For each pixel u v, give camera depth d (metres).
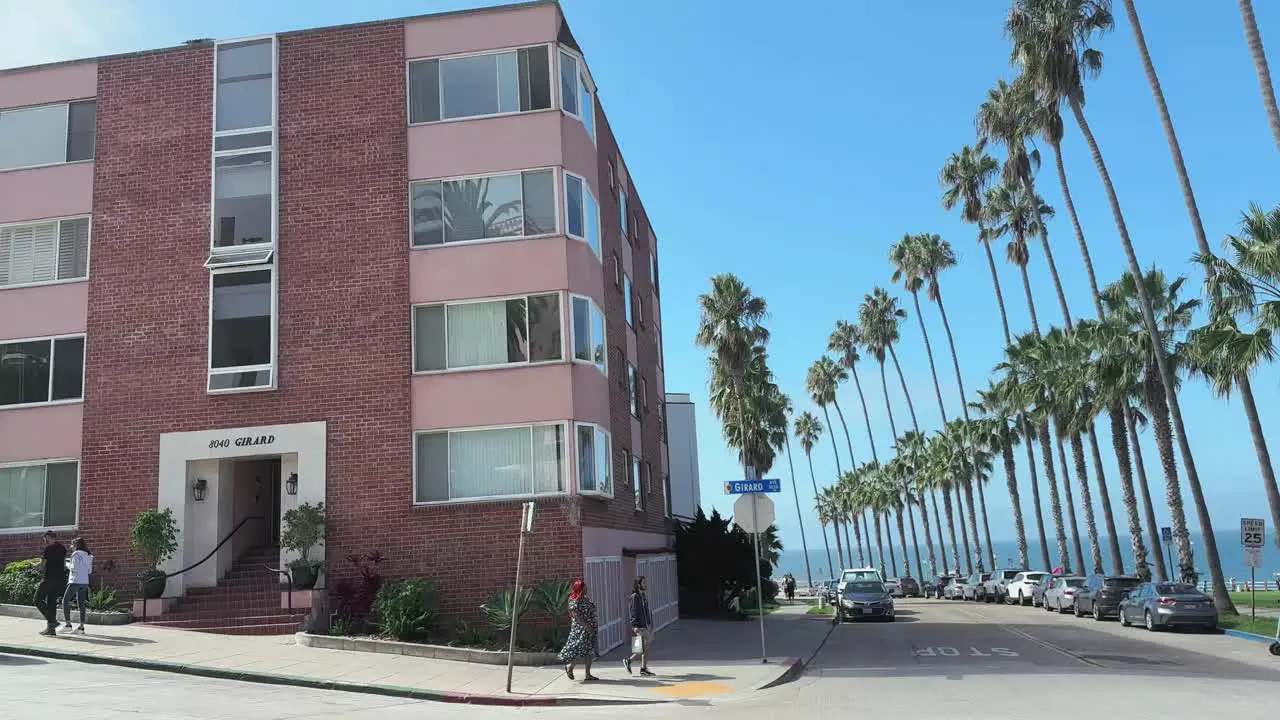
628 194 31.38
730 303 48.88
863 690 15.05
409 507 20.66
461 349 21.33
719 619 35.34
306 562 20.30
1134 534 41.28
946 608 45.22
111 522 21.47
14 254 23.05
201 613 20.47
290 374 21.53
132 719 11.25
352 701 13.91
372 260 21.80
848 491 126.56
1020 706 12.62
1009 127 48.66
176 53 23.28
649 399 33.09
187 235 22.44
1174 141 28.84
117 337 22.23
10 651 16.69
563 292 21.33
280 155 22.50
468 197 21.89
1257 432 27.05
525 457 20.72
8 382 22.48
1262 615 28.62
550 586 19.22
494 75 22.38
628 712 13.25
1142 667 17.28
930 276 72.62
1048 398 50.12
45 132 23.52
